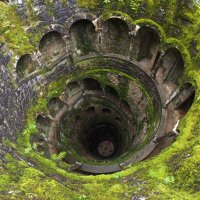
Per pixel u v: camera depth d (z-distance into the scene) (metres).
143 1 13.56
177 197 7.86
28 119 13.83
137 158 13.23
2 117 11.57
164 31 13.79
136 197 8.07
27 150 10.80
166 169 8.85
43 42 14.52
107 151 17.72
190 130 10.22
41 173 8.92
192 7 12.57
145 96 15.55
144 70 15.46
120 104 17.08
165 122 13.98
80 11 14.32
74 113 16.83
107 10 14.27
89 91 17.06
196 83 12.42
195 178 8.18
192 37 12.87
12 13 13.21
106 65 16.14
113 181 8.98
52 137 15.27
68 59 15.62
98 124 18.08
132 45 15.18
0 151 9.64
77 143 16.36
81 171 13.66
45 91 15.27
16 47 13.29
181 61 13.88
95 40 15.60
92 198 8.12
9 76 12.98
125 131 16.97
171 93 14.42
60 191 8.22
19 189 8.10
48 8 13.75
